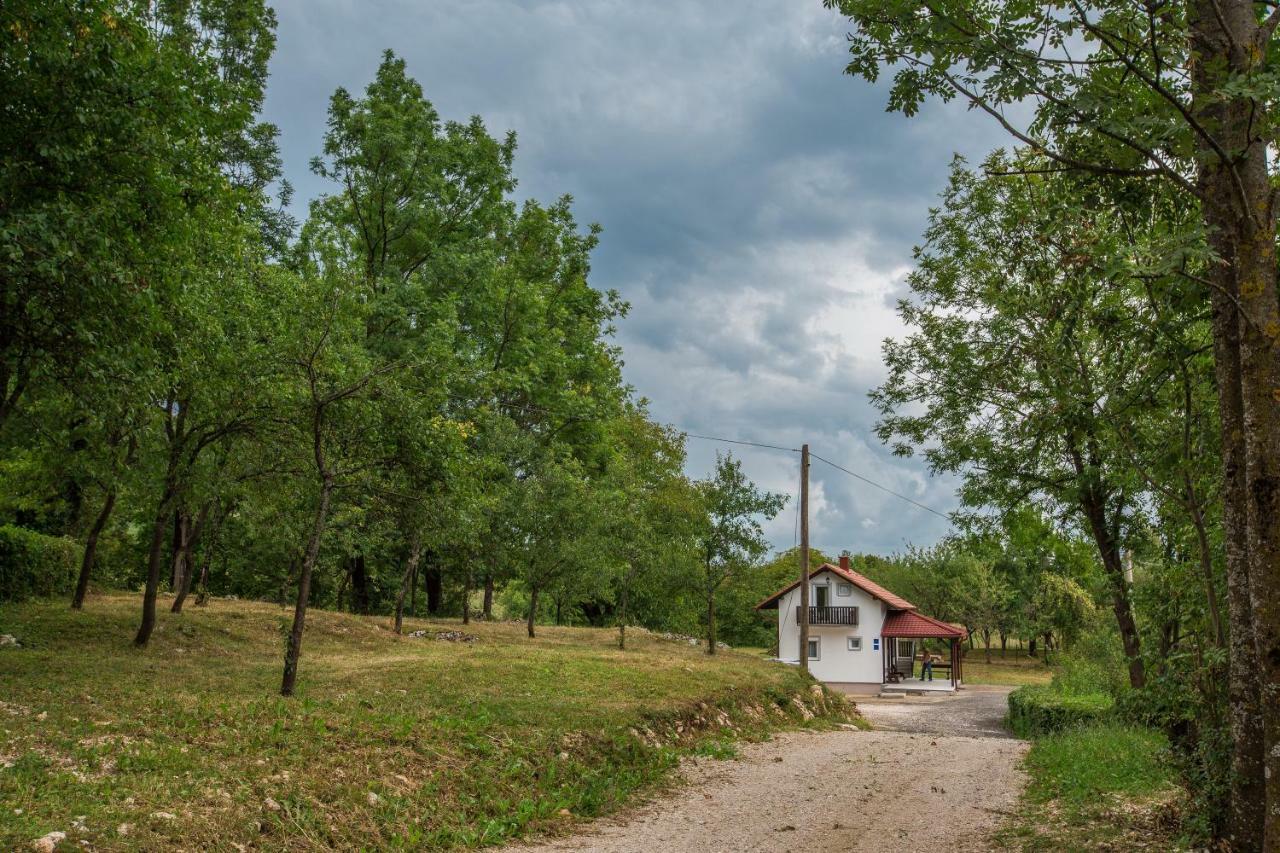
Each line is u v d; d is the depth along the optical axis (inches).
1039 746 637.3
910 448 839.1
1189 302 308.5
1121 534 727.1
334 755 379.6
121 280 400.2
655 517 1251.8
